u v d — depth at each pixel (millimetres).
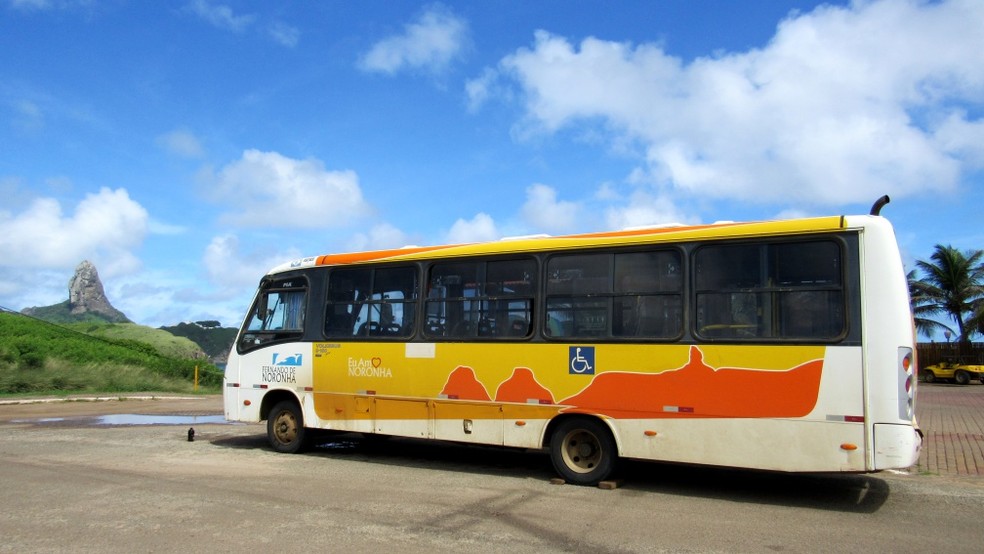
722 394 8219
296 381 11555
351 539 6512
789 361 7918
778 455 7891
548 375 9281
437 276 10383
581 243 9297
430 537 6598
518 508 7809
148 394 26766
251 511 7551
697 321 8469
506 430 9531
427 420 10164
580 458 9203
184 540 6453
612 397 8836
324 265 11555
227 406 12367
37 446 12367
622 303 8938
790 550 6289
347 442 13141
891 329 7547
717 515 7574
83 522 7074
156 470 10000
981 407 22516
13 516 7312
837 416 7648
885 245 7715
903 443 7371
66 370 27875
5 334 32625
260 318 12180
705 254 8539
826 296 7863
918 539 6656
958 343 46156
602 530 6910
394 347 10562
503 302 9766
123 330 52594
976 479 9688
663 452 8492
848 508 7945
